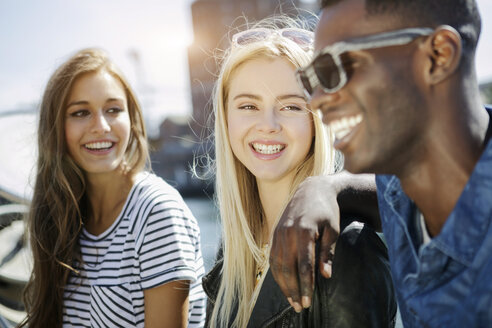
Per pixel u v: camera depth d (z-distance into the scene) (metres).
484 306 0.73
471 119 0.78
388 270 1.12
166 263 1.70
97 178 1.94
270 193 1.58
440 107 0.78
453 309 0.77
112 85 1.92
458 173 0.79
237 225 1.63
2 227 3.36
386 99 0.77
